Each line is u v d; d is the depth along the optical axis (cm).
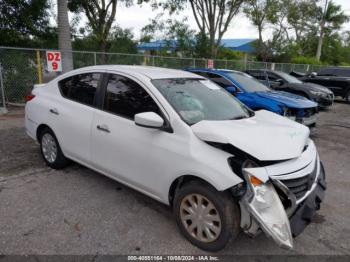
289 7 3297
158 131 309
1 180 418
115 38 1766
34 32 1086
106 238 300
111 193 395
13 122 749
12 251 274
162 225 327
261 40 3272
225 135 270
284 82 1161
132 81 352
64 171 459
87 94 399
